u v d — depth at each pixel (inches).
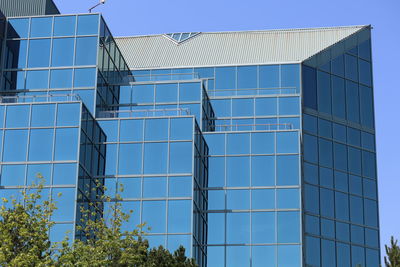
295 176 2866.6
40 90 2802.7
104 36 2908.5
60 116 2586.1
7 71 2834.6
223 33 3595.0
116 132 2706.7
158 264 2020.2
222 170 2896.2
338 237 3139.8
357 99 3425.2
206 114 3085.6
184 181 2637.8
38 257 1814.7
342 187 3233.3
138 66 3408.0
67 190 2500.0
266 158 2893.7
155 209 2613.2
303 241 3021.7
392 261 2026.3
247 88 3312.0
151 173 2652.6
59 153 2544.3
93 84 2783.0
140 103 2979.8
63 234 2447.1
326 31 3550.7
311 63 3361.2
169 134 2691.9
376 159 3368.6
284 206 2839.6
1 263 1777.8
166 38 3592.5
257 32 3585.1
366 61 3516.2
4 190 2512.3
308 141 3225.9
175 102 2977.4
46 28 2871.6
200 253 2741.1
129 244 1974.7
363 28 3570.4
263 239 2817.4
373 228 3238.2
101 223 2000.5
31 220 1852.9
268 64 3344.0
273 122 3174.2
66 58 2829.7
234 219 2842.0
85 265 1829.5
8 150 2556.6
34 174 2527.1
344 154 3294.8
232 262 2802.7
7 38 2876.5
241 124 3107.8
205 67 3366.1
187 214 2600.9
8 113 2598.4
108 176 2655.0
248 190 2869.1
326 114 3312.0
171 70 3373.5
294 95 3196.4
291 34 3555.6
